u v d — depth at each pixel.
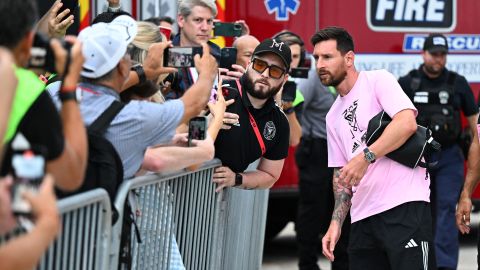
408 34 12.42
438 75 10.59
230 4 11.71
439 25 12.53
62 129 3.96
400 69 12.42
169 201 5.92
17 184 3.35
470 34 12.64
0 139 3.37
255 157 7.11
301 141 11.02
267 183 7.28
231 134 6.93
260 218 8.95
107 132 4.97
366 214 7.17
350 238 7.37
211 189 6.83
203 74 5.47
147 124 5.04
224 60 7.05
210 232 6.91
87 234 4.62
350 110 7.25
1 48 3.48
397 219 7.07
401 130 6.90
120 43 4.98
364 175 7.07
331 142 7.46
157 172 5.53
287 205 12.73
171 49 5.51
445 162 10.61
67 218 4.39
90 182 4.77
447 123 10.48
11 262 3.30
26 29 3.70
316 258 11.14
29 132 3.85
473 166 7.82
